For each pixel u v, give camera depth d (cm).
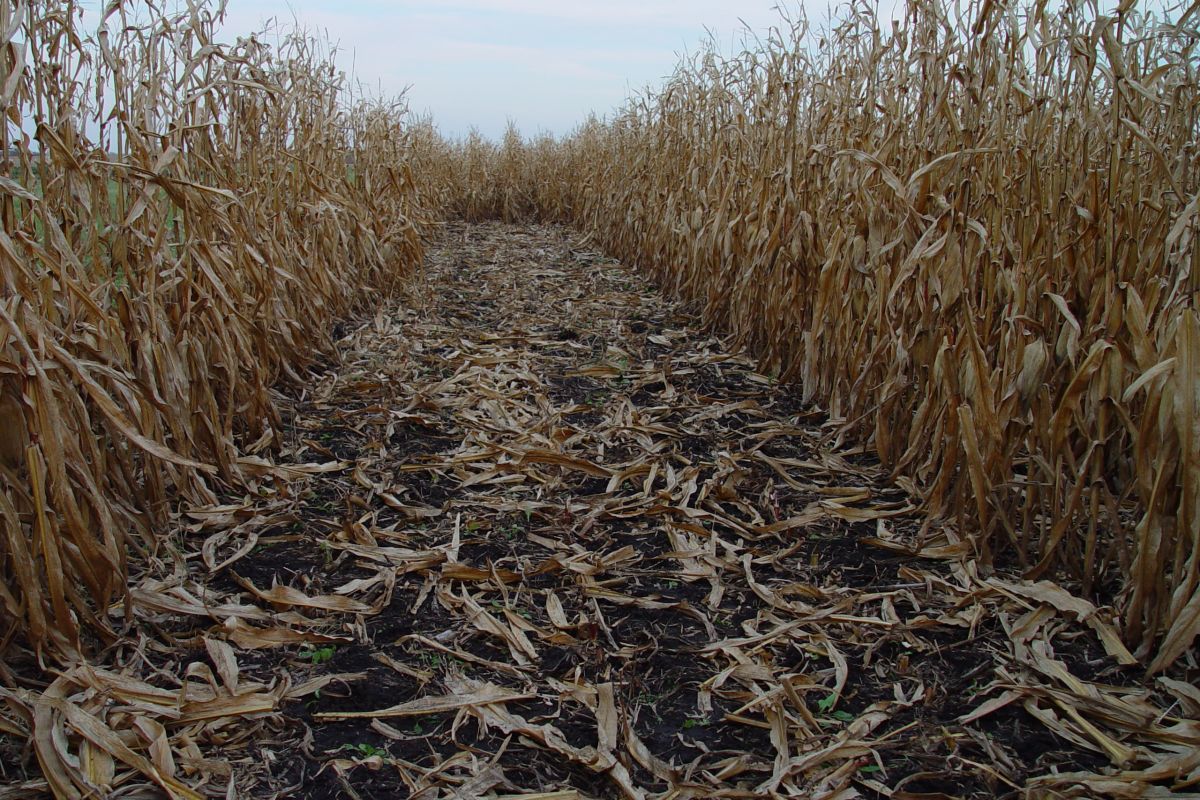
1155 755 163
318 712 178
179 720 170
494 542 256
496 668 196
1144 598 194
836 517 271
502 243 1006
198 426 276
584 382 419
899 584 232
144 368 247
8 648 184
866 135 357
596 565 239
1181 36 259
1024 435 237
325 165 548
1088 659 198
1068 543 227
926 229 271
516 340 491
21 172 222
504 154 1398
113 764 155
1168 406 184
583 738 174
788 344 402
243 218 368
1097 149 293
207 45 324
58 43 245
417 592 228
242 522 259
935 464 273
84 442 213
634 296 629
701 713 183
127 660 191
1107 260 238
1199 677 187
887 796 157
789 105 438
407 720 178
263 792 156
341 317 523
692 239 573
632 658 201
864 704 185
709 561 243
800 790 159
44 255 205
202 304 283
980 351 225
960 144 280
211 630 201
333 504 278
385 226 641
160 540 236
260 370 319
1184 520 184
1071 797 151
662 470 305
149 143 289
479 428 346
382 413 358
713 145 579
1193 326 175
